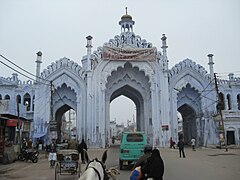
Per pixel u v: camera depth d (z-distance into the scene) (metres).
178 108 29.14
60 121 28.20
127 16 29.09
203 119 25.67
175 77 26.12
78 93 24.72
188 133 30.08
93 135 23.31
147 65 25.23
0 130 13.68
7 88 26.55
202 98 26.06
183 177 8.38
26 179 8.61
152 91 24.89
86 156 4.02
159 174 3.76
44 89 24.61
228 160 13.57
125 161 10.49
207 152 18.77
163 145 23.75
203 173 9.21
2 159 13.24
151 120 25.00
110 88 25.92
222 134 21.91
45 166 12.12
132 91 27.39
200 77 26.44
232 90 27.70
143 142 10.65
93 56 24.62
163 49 25.64
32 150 14.09
